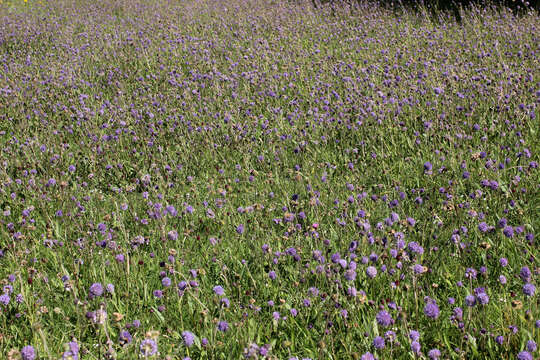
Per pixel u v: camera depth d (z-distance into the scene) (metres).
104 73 8.51
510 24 9.59
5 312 3.03
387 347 2.59
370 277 2.89
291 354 2.74
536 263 3.26
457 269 3.30
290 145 5.57
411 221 3.51
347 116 5.99
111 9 15.38
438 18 11.32
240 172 5.00
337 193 4.39
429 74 7.11
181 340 2.81
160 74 8.23
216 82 7.14
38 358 2.46
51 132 5.90
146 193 4.43
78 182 5.05
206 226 4.02
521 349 2.56
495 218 3.88
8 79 7.97
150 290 3.33
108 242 3.49
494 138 5.25
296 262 3.45
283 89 7.24
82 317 2.94
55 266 3.55
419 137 5.45
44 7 16.50
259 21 11.97
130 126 6.26
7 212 4.08
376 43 9.55
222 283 3.40
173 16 13.45
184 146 5.49
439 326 2.82
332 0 13.62
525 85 6.29
